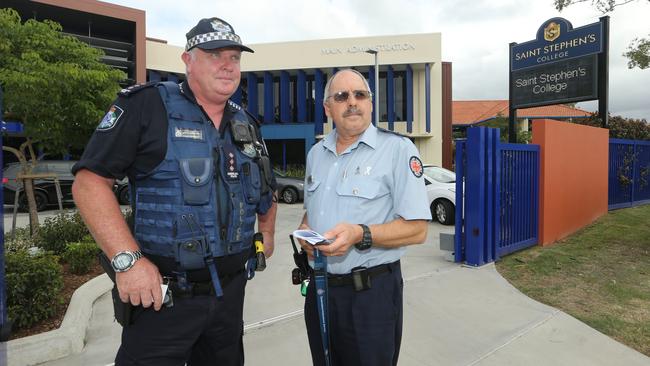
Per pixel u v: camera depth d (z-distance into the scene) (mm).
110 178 1609
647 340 3410
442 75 22188
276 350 3201
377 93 18625
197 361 2027
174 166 1665
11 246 5137
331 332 2080
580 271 5305
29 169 6609
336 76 2094
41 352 2971
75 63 6418
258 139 2076
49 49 6309
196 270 1707
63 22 18188
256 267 1977
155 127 1657
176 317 1718
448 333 3486
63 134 6652
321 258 1985
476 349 3225
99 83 6473
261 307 4098
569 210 7609
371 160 2016
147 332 1703
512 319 3766
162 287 1606
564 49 9828
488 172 5535
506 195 6008
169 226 1658
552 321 3727
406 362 3031
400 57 20484
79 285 4477
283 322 3709
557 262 5707
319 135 20984
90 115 6438
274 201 2201
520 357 3115
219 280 1785
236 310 1933
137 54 18406
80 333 3221
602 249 6461
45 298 3490
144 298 1549
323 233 2031
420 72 21531
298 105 21547
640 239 7133
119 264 1524
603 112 9328
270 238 2209
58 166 12633
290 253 6418
